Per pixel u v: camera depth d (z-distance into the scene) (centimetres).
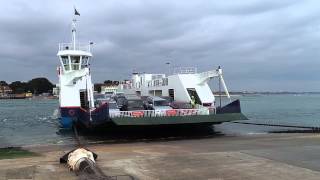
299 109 8694
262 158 1741
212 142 2528
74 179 1385
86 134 3275
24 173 1486
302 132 3203
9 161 1811
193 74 3534
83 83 3741
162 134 3072
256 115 6488
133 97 3681
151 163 1670
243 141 2528
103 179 1358
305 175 1400
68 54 4019
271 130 3516
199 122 2905
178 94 3566
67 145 2683
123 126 2836
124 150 2159
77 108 3678
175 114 2933
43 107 11462
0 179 1388
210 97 3456
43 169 1553
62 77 3716
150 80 4356
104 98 3922
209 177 1402
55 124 4812
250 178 1377
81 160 1515
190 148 2191
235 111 3056
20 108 10762
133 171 1507
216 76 3344
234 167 1555
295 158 1731
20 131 3994
